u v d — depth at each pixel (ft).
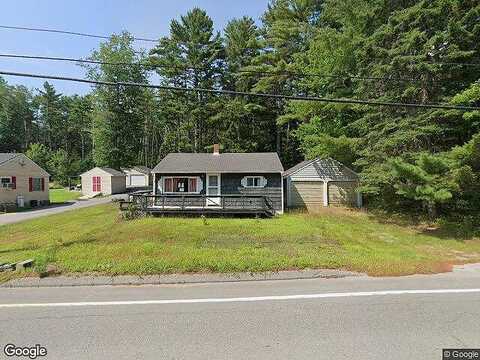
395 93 57.31
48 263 28.22
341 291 21.94
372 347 13.89
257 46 125.70
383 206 75.25
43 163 176.24
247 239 41.37
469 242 43.73
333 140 70.79
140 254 31.14
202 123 138.92
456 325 16.17
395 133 55.88
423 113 54.08
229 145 129.70
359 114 78.79
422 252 36.78
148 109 178.29
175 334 15.31
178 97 138.31
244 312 18.11
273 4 124.77
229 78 135.44
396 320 16.81
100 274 25.88
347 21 70.85
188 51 135.13
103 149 150.61
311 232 47.62
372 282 24.20
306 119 97.30
